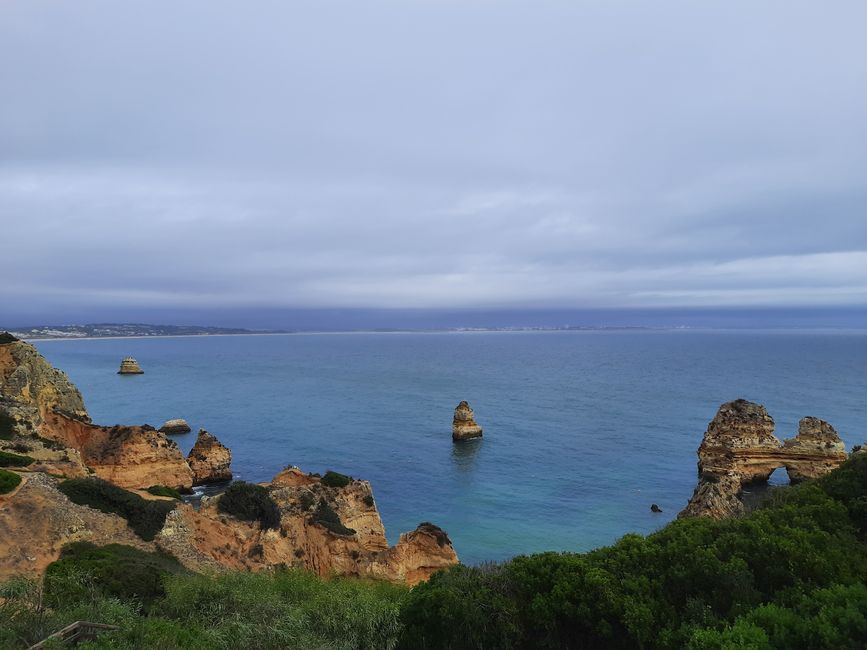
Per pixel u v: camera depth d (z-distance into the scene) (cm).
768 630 1802
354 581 3588
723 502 5884
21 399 6191
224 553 4012
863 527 2686
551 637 2122
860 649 1634
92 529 3328
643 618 2030
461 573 2448
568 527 6456
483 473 8562
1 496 3117
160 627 1795
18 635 1507
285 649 1719
